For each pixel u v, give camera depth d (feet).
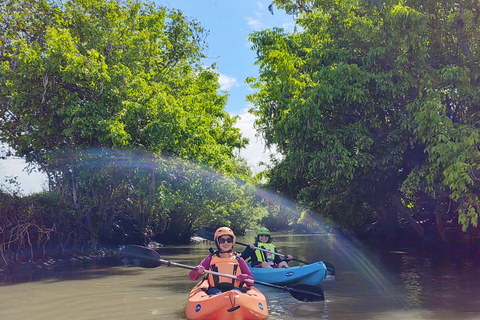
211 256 22.56
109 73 47.44
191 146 51.96
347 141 43.60
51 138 49.19
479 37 40.57
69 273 36.68
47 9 51.72
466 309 20.75
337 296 25.17
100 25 53.62
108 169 51.03
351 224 80.94
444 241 56.85
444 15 42.68
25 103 46.21
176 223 83.35
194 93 65.82
